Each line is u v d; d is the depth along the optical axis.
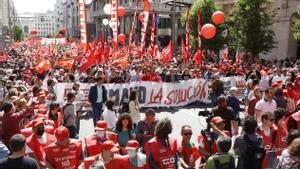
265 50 28.23
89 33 89.69
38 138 5.89
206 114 8.09
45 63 16.31
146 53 28.23
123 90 14.50
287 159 4.84
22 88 10.59
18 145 4.57
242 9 27.48
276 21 30.50
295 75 14.46
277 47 32.12
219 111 7.68
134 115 9.59
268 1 27.48
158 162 5.38
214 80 13.92
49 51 37.34
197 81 16.42
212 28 16.58
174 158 5.48
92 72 14.91
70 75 14.55
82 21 16.48
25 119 7.59
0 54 38.50
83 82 14.53
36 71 16.59
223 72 18.66
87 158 5.34
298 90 11.68
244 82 17.48
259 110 8.29
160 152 5.38
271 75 16.41
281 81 13.49
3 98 10.32
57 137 5.48
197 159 6.22
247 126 5.74
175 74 16.80
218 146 5.05
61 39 55.84
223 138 5.08
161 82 15.52
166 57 22.38
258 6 26.94
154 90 15.40
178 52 42.78
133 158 5.31
